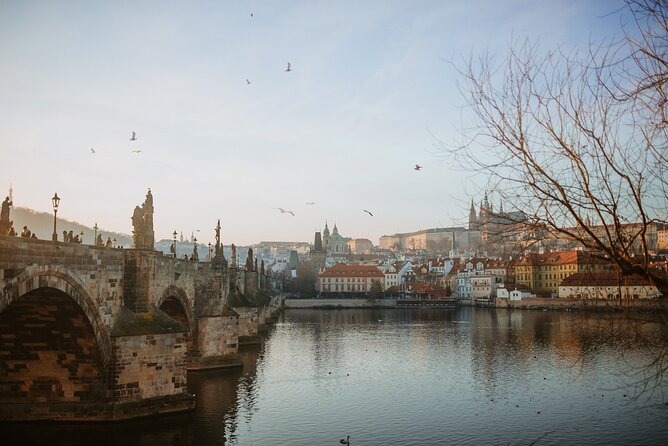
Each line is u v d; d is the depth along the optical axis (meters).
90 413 51.88
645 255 19.22
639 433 55.31
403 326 169.12
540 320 185.12
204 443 50.66
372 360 98.56
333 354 106.00
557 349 110.06
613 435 54.91
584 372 85.12
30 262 41.72
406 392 72.56
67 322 48.72
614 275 24.11
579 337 128.38
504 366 91.88
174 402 55.38
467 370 88.62
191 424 55.97
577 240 19.77
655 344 27.39
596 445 52.03
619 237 19.59
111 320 53.09
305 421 58.44
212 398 67.50
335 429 55.94
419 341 127.38
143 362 53.88
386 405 65.56
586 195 20.03
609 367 88.62
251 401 66.44
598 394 71.19
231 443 50.91
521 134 20.62
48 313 47.59
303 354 105.75
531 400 68.38
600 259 20.31
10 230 47.41
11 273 39.66
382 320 195.62
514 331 148.00
